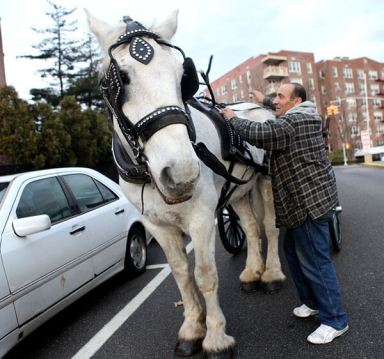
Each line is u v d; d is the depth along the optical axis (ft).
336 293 10.93
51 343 13.17
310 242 10.88
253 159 13.46
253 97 17.01
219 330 10.75
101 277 15.81
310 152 10.82
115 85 8.38
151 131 7.95
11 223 12.37
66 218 14.82
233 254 20.80
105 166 74.84
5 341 10.87
